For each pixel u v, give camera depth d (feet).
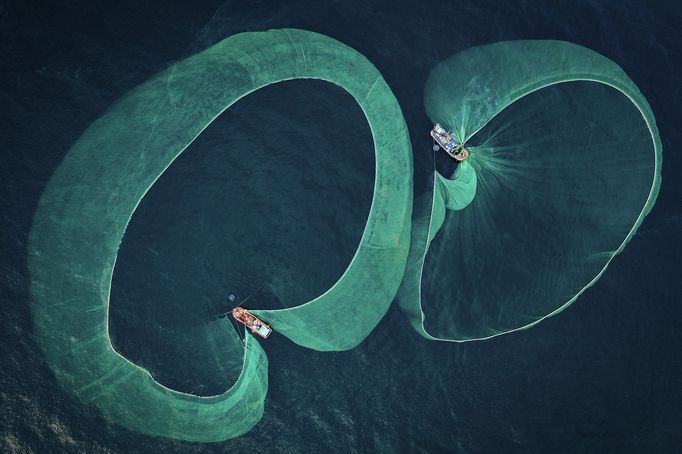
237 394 175.73
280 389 176.76
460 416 178.81
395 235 187.93
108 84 187.93
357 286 184.44
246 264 183.73
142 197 183.62
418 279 185.88
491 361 182.70
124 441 169.48
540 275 189.16
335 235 186.91
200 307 180.45
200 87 190.29
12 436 165.07
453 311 185.16
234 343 178.81
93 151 183.83
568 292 188.85
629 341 186.70
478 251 189.16
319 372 178.50
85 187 181.68
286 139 190.80
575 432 179.42
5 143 181.16
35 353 171.32
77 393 170.60
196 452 170.81
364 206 189.16
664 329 188.44
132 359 174.81
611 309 188.44
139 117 187.11
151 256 181.27
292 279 183.83
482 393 180.55
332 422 175.83
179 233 183.32
